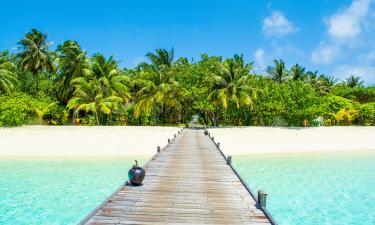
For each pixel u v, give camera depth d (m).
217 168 16.78
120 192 11.85
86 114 52.97
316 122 54.38
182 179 14.16
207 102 48.22
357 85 76.38
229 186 12.93
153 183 13.36
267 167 23.19
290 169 22.50
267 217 9.34
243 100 46.53
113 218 9.09
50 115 49.28
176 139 32.94
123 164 23.58
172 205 10.37
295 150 31.09
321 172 21.55
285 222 12.14
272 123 54.25
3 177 19.25
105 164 23.56
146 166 17.28
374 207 13.98
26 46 56.41
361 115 55.34
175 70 54.91
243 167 23.16
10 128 35.84
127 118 57.31
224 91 46.94
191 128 54.34
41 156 26.64
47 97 54.41
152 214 9.48
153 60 56.06
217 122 55.41
